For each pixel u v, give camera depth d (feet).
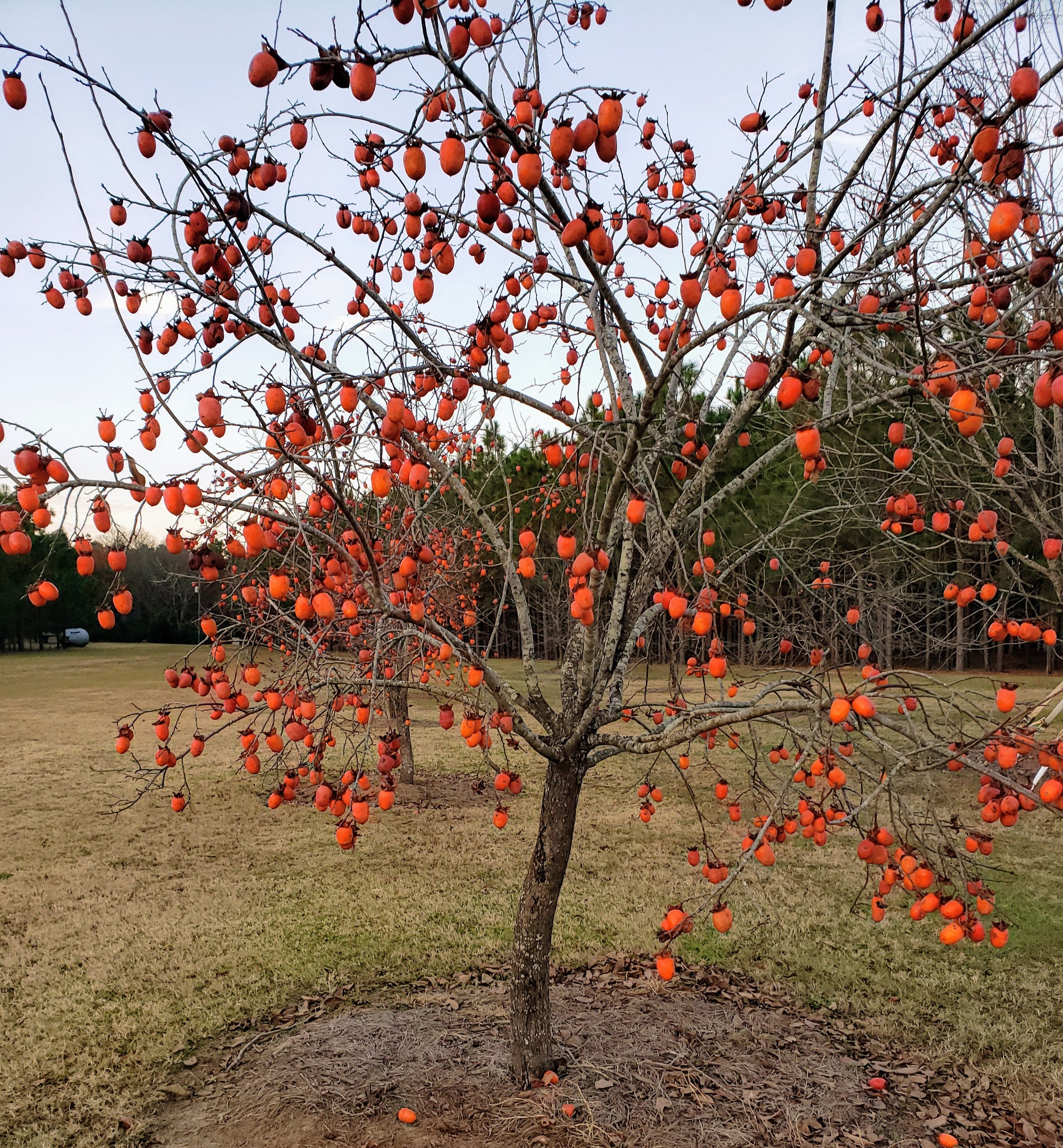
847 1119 9.50
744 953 14.03
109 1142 9.34
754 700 8.89
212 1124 9.52
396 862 18.92
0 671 67.26
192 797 24.72
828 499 18.76
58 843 20.43
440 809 23.40
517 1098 9.58
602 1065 10.32
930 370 5.46
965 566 22.35
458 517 17.93
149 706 44.01
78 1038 11.55
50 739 35.04
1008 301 5.53
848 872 17.87
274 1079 10.16
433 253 6.55
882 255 8.01
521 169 5.11
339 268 7.30
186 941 14.67
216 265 6.72
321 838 20.74
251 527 7.02
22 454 6.04
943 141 7.93
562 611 16.72
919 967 13.47
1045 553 10.42
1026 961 13.61
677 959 13.82
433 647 10.43
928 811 8.77
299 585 8.29
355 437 7.54
